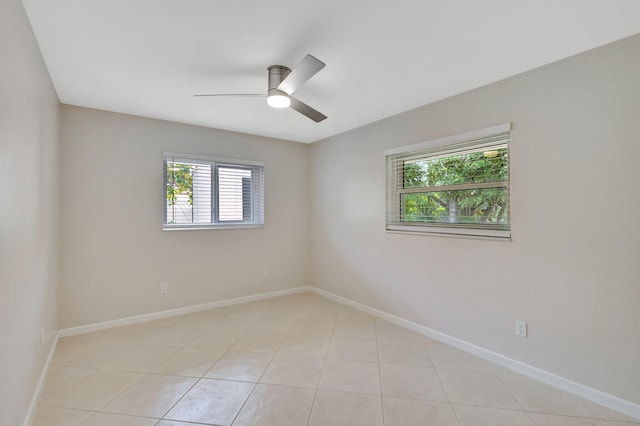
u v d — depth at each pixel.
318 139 4.29
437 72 2.23
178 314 3.47
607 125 1.85
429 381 2.12
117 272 3.12
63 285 2.84
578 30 1.72
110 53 1.96
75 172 2.90
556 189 2.07
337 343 2.73
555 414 1.78
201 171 3.66
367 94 2.64
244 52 1.95
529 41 1.83
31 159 1.74
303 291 4.52
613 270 1.83
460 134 2.60
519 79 2.24
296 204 4.45
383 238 3.36
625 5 1.50
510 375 2.21
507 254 2.32
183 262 3.51
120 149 3.13
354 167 3.74
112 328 3.07
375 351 2.58
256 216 4.10
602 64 1.87
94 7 1.51
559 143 2.05
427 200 2.97
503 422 1.71
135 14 1.57
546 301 2.11
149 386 2.05
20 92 1.50
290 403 1.88
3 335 1.29
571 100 2.00
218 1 1.47
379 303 3.42
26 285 1.65
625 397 1.79
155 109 3.02
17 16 1.43
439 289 2.79
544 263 2.12
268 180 4.17
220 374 2.21
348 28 1.70
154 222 3.33
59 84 2.42
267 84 2.44
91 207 2.98
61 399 1.90
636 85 1.75
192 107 2.96
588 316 1.93
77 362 2.37
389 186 3.31
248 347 2.65
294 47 1.90
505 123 2.31
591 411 1.81
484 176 2.51
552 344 2.08
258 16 1.59
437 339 2.81
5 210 1.31
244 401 1.90
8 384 1.36
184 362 2.38
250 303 3.93
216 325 3.16
